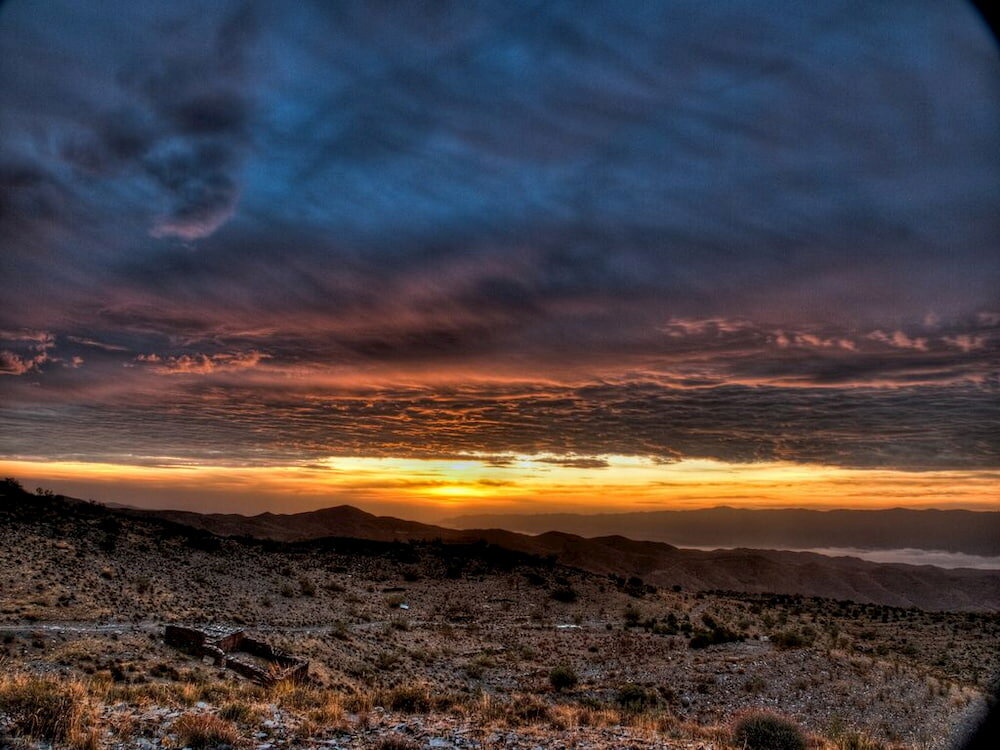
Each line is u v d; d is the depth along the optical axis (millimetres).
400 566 103125
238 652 34594
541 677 42094
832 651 45156
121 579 52000
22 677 15617
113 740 12281
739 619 76438
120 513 81875
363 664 40094
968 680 43719
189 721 13266
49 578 45281
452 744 14172
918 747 23719
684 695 36562
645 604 89062
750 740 19672
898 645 60906
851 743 21547
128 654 29500
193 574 63031
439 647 53000
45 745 11492
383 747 13508
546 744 14609
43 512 67500
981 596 167875
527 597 89375
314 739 13914
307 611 60156
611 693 36875
